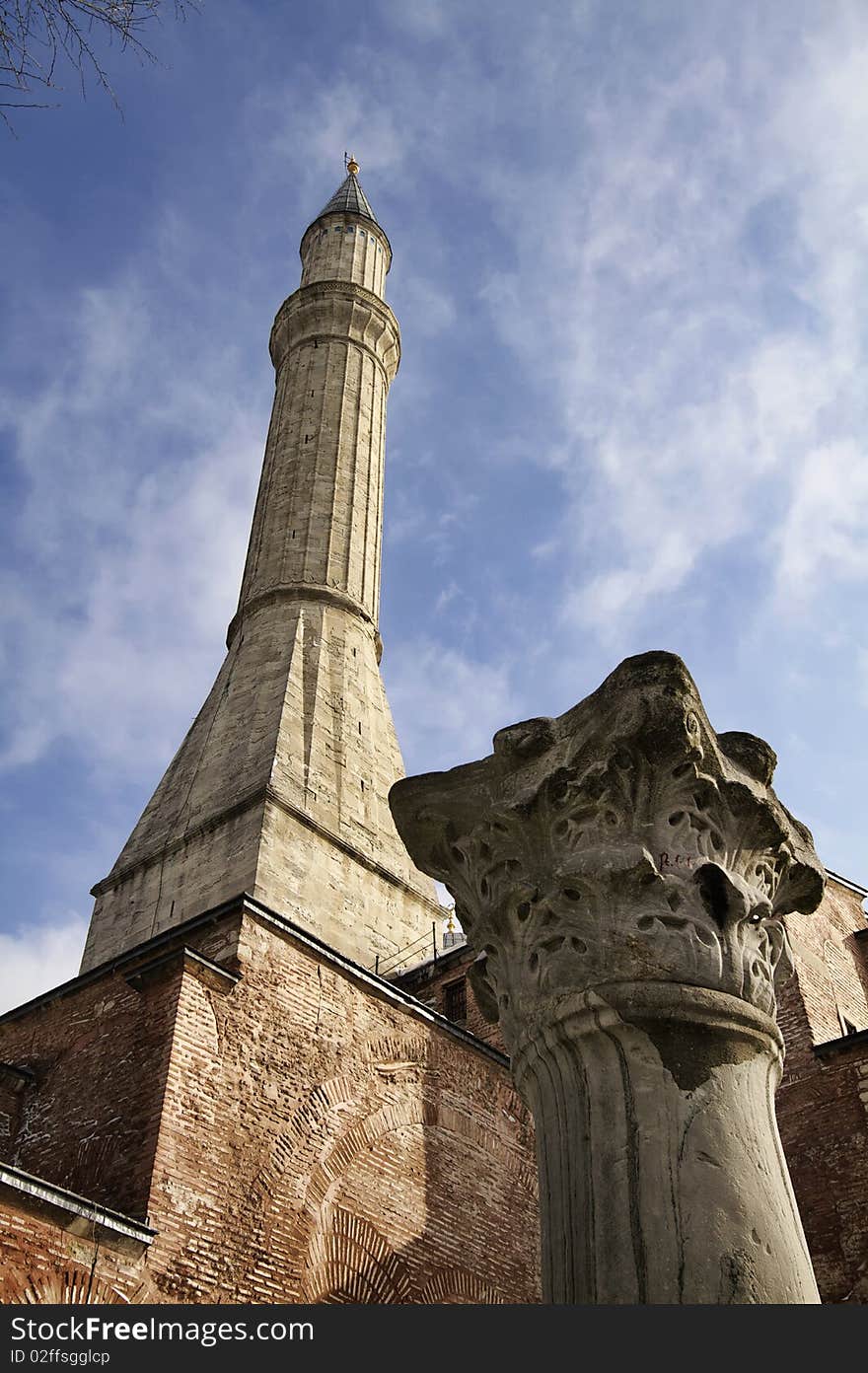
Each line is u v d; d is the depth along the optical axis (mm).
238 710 30469
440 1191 16797
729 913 6129
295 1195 14414
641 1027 5645
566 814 6375
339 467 37531
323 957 17031
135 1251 11883
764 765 6793
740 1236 5020
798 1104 17828
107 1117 14070
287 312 42656
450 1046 18562
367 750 30984
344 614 33969
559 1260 5348
